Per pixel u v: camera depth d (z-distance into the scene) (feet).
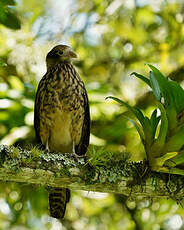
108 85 39.42
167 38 45.98
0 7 26.27
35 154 21.48
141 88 43.29
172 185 22.22
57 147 33.50
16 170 21.08
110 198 39.24
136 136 36.99
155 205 38.58
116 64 45.93
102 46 46.52
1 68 39.60
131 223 38.78
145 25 46.88
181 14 47.19
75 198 39.17
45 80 31.99
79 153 34.30
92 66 45.55
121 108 39.86
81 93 32.24
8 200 37.35
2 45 40.63
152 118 22.58
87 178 21.86
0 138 34.37
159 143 21.66
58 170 21.62
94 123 37.45
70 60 32.73
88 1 46.47
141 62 45.62
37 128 33.09
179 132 21.58
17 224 37.60
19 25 26.76
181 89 21.54
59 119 32.07
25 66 40.45
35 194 37.06
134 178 22.13
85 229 39.01
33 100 35.60
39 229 37.86
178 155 21.72
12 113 34.53
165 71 44.37
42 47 41.93
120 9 46.83
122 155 22.49
